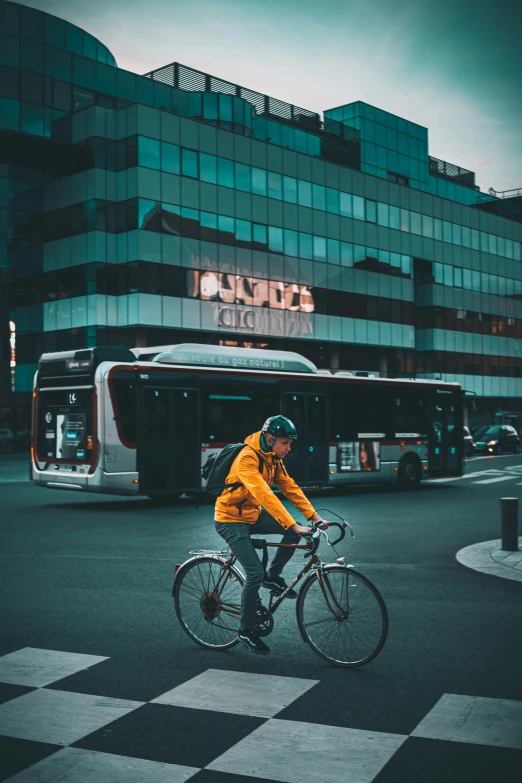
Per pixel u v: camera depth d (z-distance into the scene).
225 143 40.50
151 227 37.25
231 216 40.59
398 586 8.17
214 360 17.86
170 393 16.73
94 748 3.97
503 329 60.38
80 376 16.23
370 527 13.17
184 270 38.41
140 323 36.62
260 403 18.33
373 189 49.03
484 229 58.81
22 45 40.66
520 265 62.53
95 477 15.80
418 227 52.56
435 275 54.03
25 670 5.30
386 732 4.13
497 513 15.37
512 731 4.14
